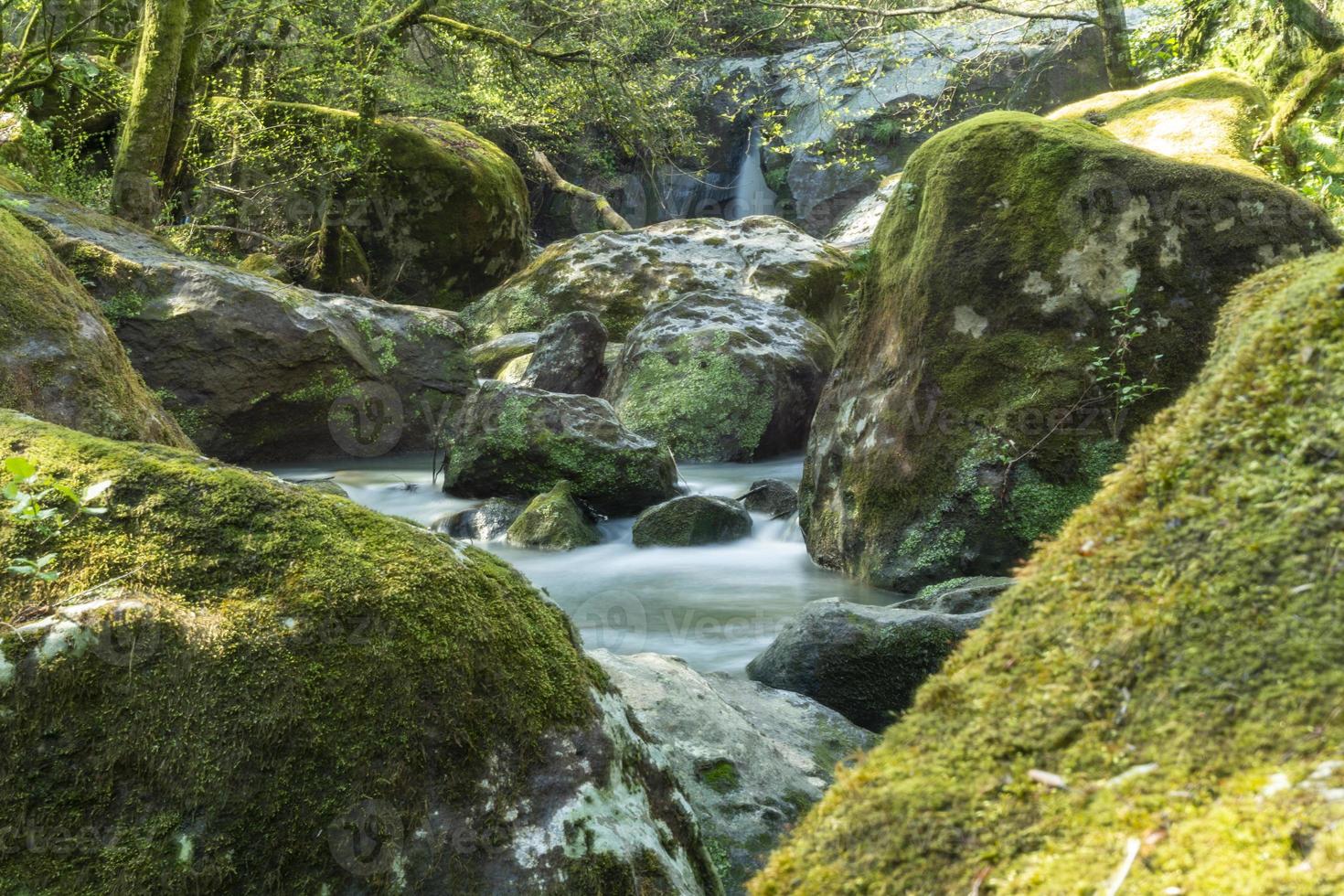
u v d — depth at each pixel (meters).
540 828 1.89
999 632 1.06
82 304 5.52
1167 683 0.91
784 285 13.13
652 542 7.05
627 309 13.16
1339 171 8.26
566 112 16.08
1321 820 0.76
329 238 15.27
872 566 5.84
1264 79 11.62
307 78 14.05
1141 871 0.80
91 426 4.98
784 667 4.25
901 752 1.02
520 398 8.20
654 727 3.07
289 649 1.81
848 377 6.41
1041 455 5.35
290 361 9.66
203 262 9.97
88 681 1.75
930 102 21.20
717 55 21.52
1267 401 1.00
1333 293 1.02
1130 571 1.00
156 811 1.72
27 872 1.68
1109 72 13.74
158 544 1.89
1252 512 0.95
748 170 24.17
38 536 1.89
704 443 9.58
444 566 2.01
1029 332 5.49
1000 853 0.89
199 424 9.37
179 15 11.01
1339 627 0.85
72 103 13.52
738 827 2.84
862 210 18.72
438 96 15.80
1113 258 5.37
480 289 16.98
